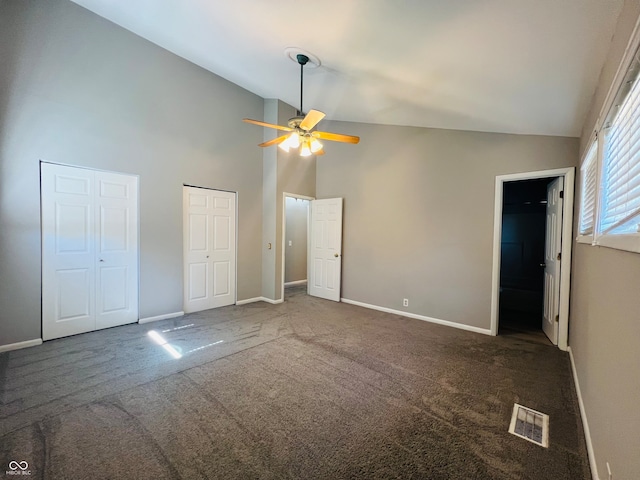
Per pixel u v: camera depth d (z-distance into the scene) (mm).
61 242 3111
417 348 3053
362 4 1829
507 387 2297
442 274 3893
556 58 1787
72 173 3148
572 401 2117
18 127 2807
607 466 1276
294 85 3830
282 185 4961
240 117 4648
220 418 1865
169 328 3545
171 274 3965
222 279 4594
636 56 1070
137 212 3633
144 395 2105
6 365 2533
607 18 1394
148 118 3662
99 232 3367
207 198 4352
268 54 3098
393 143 4387
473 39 1830
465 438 1724
